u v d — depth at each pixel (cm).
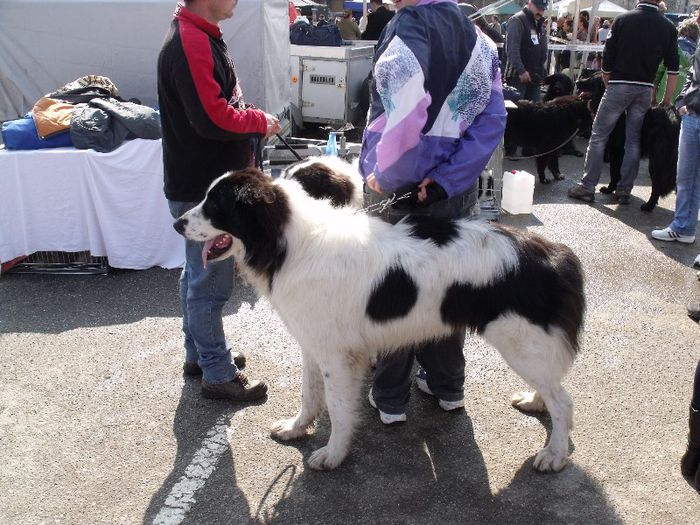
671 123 629
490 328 271
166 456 303
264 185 263
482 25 1114
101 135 491
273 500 275
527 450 305
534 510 268
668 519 262
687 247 567
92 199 498
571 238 589
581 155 945
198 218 264
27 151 490
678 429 319
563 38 1534
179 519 265
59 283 498
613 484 282
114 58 687
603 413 332
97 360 386
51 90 699
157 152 488
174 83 285
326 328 272
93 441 313
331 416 288
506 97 857
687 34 890
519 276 263
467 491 279
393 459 300
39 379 366
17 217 499
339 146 616
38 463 298
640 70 631
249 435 318
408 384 320
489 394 350
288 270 267
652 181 652
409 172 267
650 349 396
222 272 321
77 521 264
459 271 264
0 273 507
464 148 271
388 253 266
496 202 653
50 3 664
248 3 676
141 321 436
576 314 271
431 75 259
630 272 512
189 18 284
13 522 263
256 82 707
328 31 996
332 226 270
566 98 786
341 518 264
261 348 400
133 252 512
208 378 342
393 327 274
